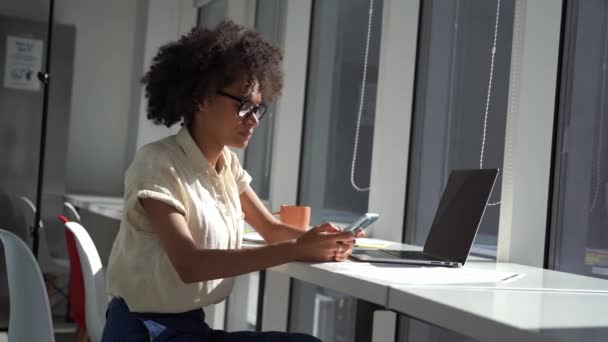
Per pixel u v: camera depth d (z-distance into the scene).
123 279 1.67
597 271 2.00
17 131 4.79
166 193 1.62
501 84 2.42
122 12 5.53
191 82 1.76
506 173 2.18
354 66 3.35
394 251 2.11
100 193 5.50
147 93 1.87
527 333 0.98
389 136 2.90
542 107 2.17
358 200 3.24
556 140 2.19
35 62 4.84
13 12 5.09
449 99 2.70
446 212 2.08
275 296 3.68
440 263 1.85
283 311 3.68
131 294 1.65
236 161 2.10
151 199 1.63
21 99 4.80
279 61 1.89
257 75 1.79
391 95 2.90
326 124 3.58
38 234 4.66
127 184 1.68
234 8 4.52
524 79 2.15
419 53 2.89
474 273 1.70
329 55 3.60
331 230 1.77
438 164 2.75
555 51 2.18
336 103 3.49
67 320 4.96
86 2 5.43
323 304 3.39
